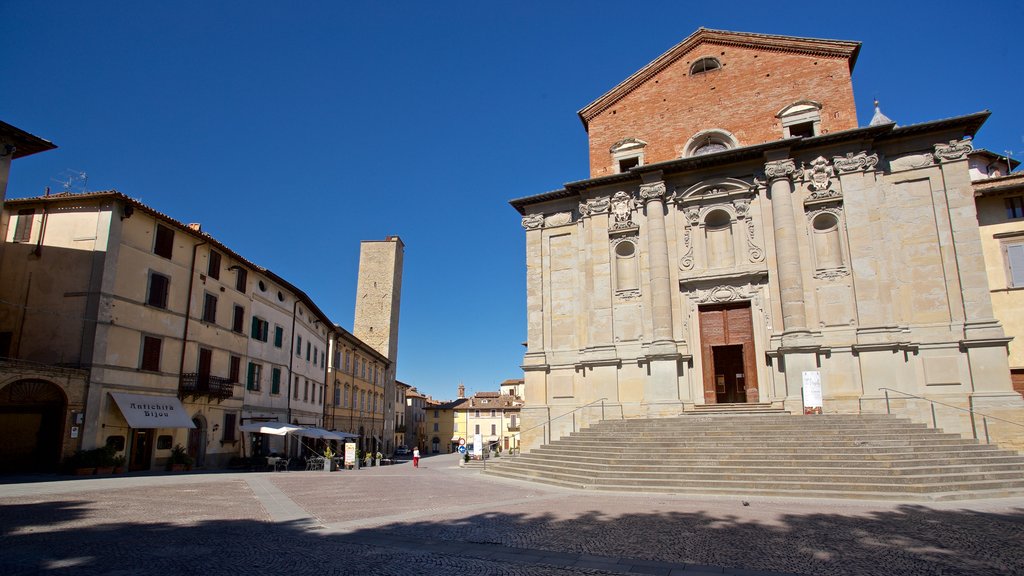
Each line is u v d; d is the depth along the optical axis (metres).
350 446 34.72
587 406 26.06
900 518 11.62
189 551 8.59
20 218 25.88
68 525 10.70
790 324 23.41
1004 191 25.73
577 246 28.86
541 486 18.69
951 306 21.97
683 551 8.77
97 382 23.66
